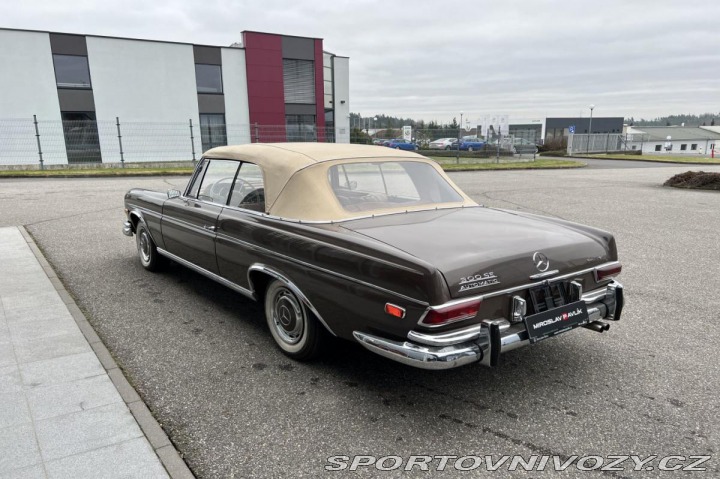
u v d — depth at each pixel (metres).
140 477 2.17
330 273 2.89
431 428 2.64
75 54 23.55
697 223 8.73
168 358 3.43
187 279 5.23
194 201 4.36
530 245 2.88
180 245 4.55
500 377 3.22
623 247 6.84
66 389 2.90
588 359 3.47
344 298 2.84
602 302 3.16
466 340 2.54
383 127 32.53
